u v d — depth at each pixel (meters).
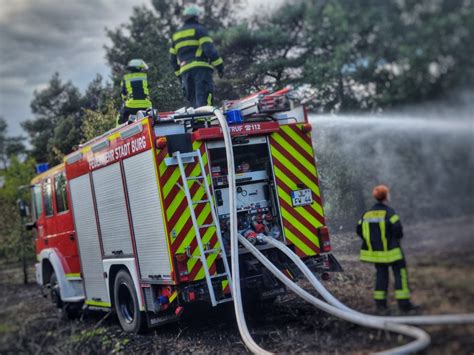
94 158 6.13
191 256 4.92
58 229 7.41
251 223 5.36
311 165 5.60
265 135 5.45
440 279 4.58
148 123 5.00
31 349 5.25
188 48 6.70
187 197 4.88
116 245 5.84
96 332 5.73
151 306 5.31
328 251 5.50
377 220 4.55
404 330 3.82
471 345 3.66
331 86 7.87
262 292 5.27
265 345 4.71
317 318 5.02
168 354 4.95
